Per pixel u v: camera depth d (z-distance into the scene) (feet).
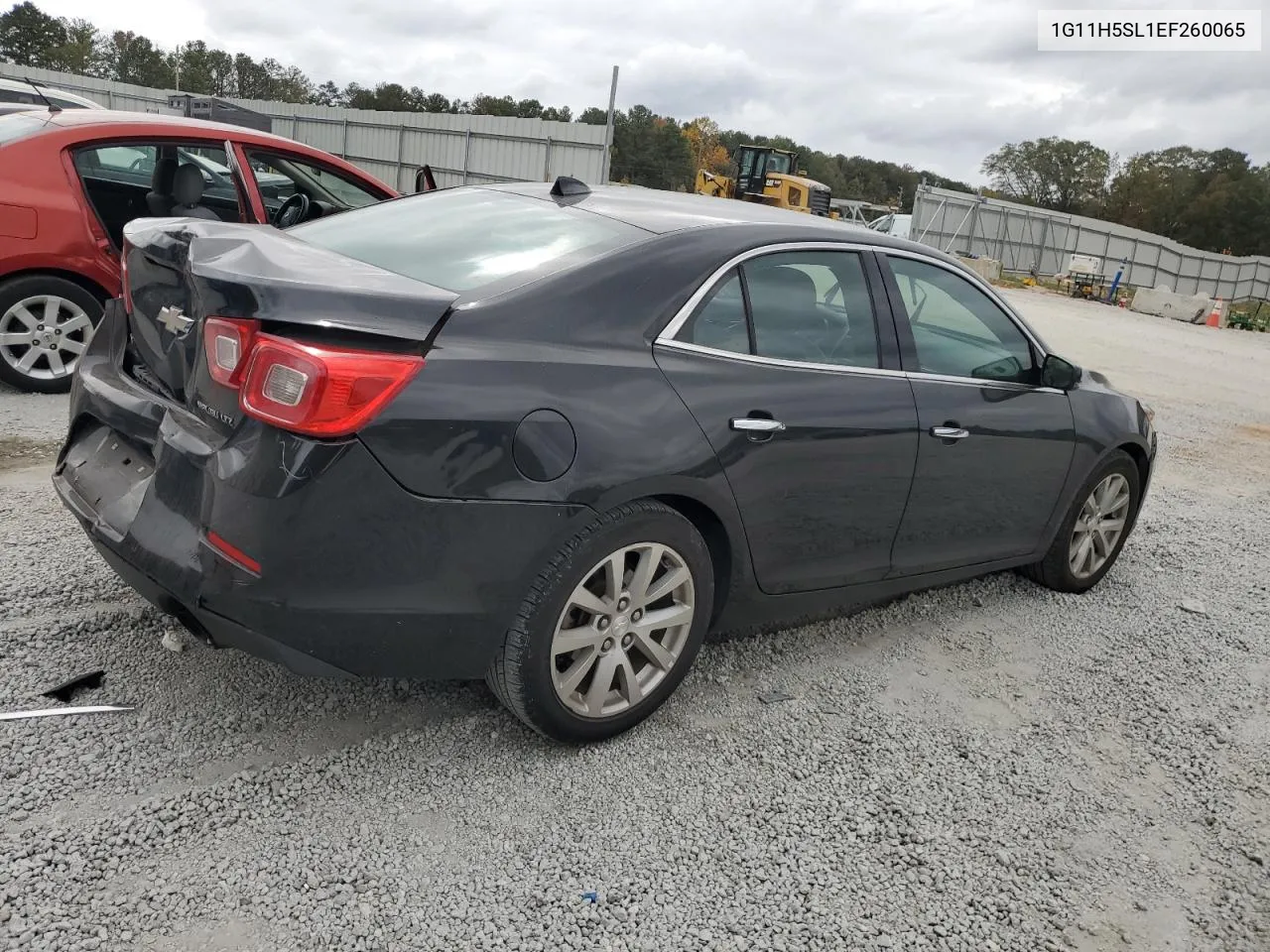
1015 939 8.29
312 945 7.26
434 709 10.44
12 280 19.07
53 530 13.61
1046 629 14.70
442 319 8.48
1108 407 15.26
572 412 8.82
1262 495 25.20
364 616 8.22
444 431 8.14
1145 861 9.55
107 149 19.70
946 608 15.02
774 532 10.77
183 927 7.27
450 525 8.31
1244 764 11.54
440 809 8.91
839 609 14.48
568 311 9.19
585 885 8.22
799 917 8.18
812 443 10.73
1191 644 14.82
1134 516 16.52
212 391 8.28
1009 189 344.90
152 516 8.59
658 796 9.49
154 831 8.14
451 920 7.66
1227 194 333.42
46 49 363.97
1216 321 96.17
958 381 12.72
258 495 7.80
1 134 19.43
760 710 11.32
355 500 7.91
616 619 9.64
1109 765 11.18
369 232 11.19
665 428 9.41
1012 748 11.25
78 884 7.50
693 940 7.79
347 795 8.93
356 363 7.80
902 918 8.34
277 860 8.04
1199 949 8.47
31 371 19.70
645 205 11.37
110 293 20.10
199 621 8.36
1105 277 138.00
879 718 11.51
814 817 9.50
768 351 10.64
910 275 12.51
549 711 9.42
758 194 117.80
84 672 10.20
